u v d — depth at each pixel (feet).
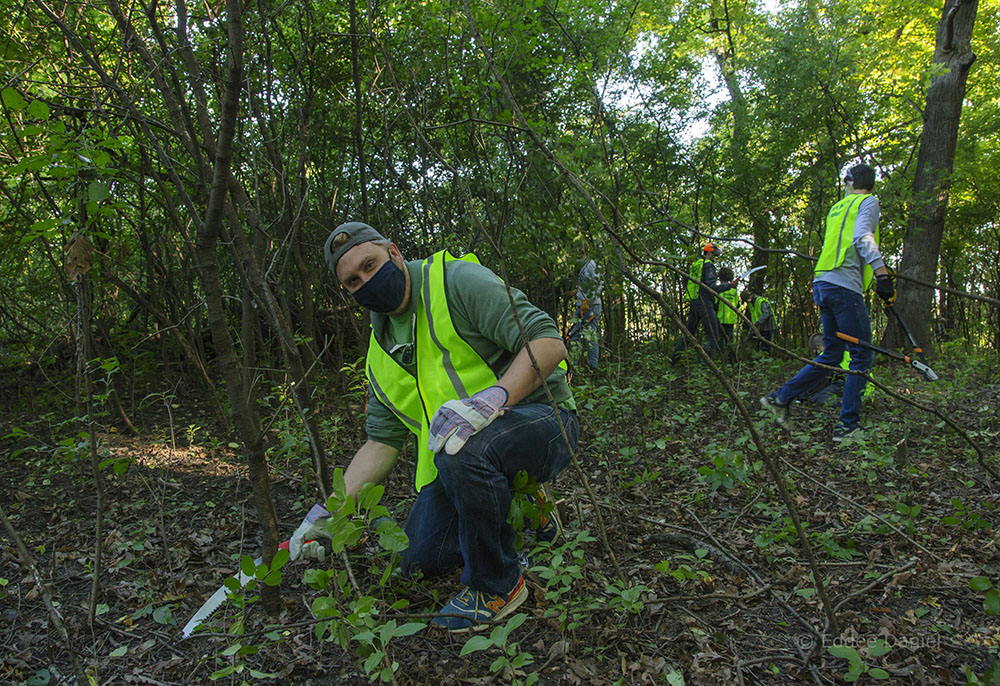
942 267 35.29
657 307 23.82
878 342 30.83
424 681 6.56
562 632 6.89
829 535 8.69
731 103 28.30
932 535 9.17
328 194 19.17
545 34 17.72
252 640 7.28
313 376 17.13
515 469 7.18
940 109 27.25
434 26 13.41
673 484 11.64
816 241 28.78
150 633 7.65
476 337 7.47
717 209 28.35
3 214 14.96
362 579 8.49
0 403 18.30
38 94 12.06
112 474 12.66
